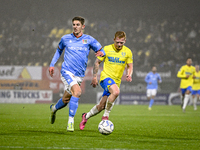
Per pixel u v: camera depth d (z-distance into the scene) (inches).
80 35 663.1
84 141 526.3
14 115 1179.9
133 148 464.4
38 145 468.8
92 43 673.0
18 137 557.6
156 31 2989.7
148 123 949.8
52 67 669.3
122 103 2508.6
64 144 485.7
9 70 2469.2
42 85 2460.6
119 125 871.1
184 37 2972.4
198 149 472.7
